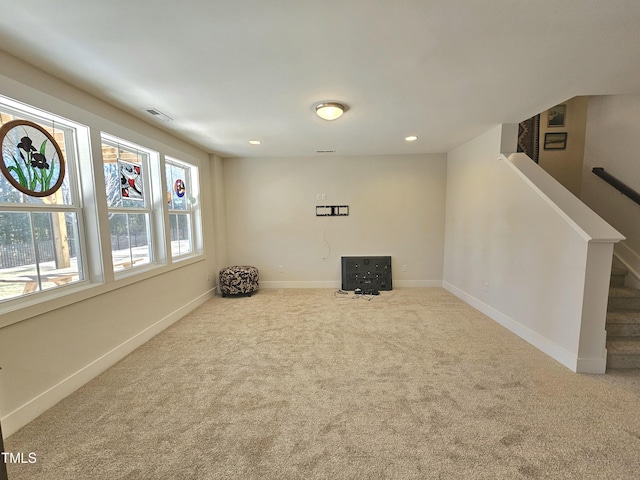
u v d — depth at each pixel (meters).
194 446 1.60
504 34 1.59
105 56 1.77
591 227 2.24
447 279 4.84
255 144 4.03
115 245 2.73
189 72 1.98
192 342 2.91
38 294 1.98
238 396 2.04
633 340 2.47
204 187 4.39
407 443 1.60
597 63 1.90
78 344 2.17
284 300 4.33
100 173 2.41
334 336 3.03
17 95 1.78
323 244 5.02
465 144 4.09
